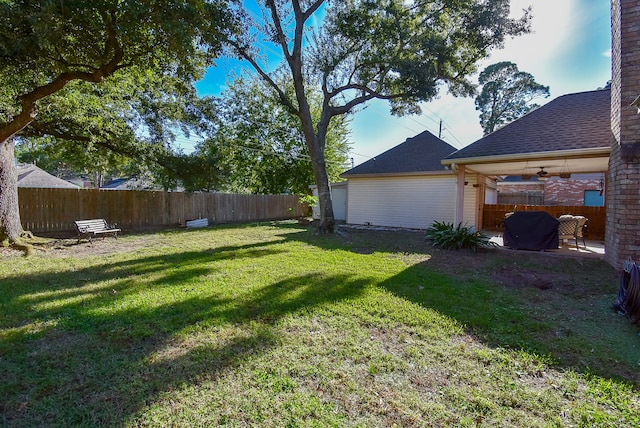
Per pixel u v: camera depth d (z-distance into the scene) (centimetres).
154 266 587
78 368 242
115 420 188
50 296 407
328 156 2284
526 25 948
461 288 458
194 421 187
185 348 274
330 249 786
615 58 577
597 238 1063
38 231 1006
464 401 206
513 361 257
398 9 1005
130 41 530
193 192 1438
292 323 328
